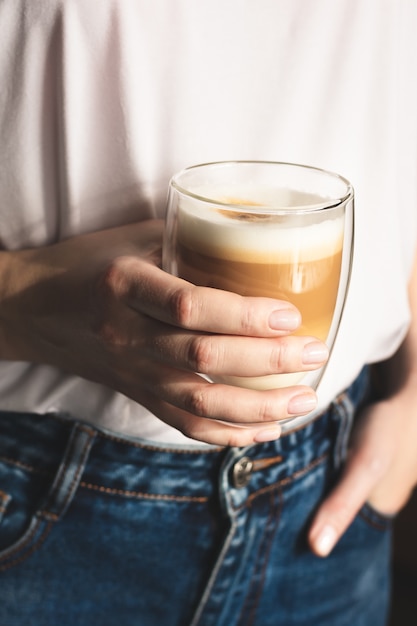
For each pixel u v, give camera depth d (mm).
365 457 708
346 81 554
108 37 507
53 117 532
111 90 522
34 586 661
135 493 625
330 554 734
